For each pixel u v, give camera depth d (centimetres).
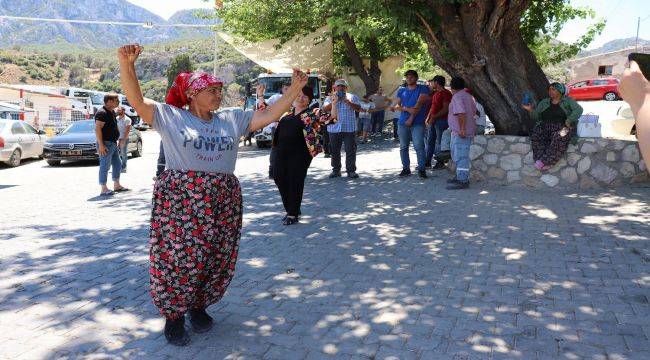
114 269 537
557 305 422
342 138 1100
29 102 3117
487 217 722
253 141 2353
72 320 409
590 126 956
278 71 2431
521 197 851
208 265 359
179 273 346
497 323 392
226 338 377
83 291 473
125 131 1193
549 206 780
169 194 344
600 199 820
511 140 945
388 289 466
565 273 495
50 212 835
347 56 2483
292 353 354
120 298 456
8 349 360
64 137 1641
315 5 2089
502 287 464
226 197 354
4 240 654
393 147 1775
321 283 486
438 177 1071
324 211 791
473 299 438
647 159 90
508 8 925
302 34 2245
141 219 773
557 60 1384
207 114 362
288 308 429
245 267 536
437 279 488
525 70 992
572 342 359
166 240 345
